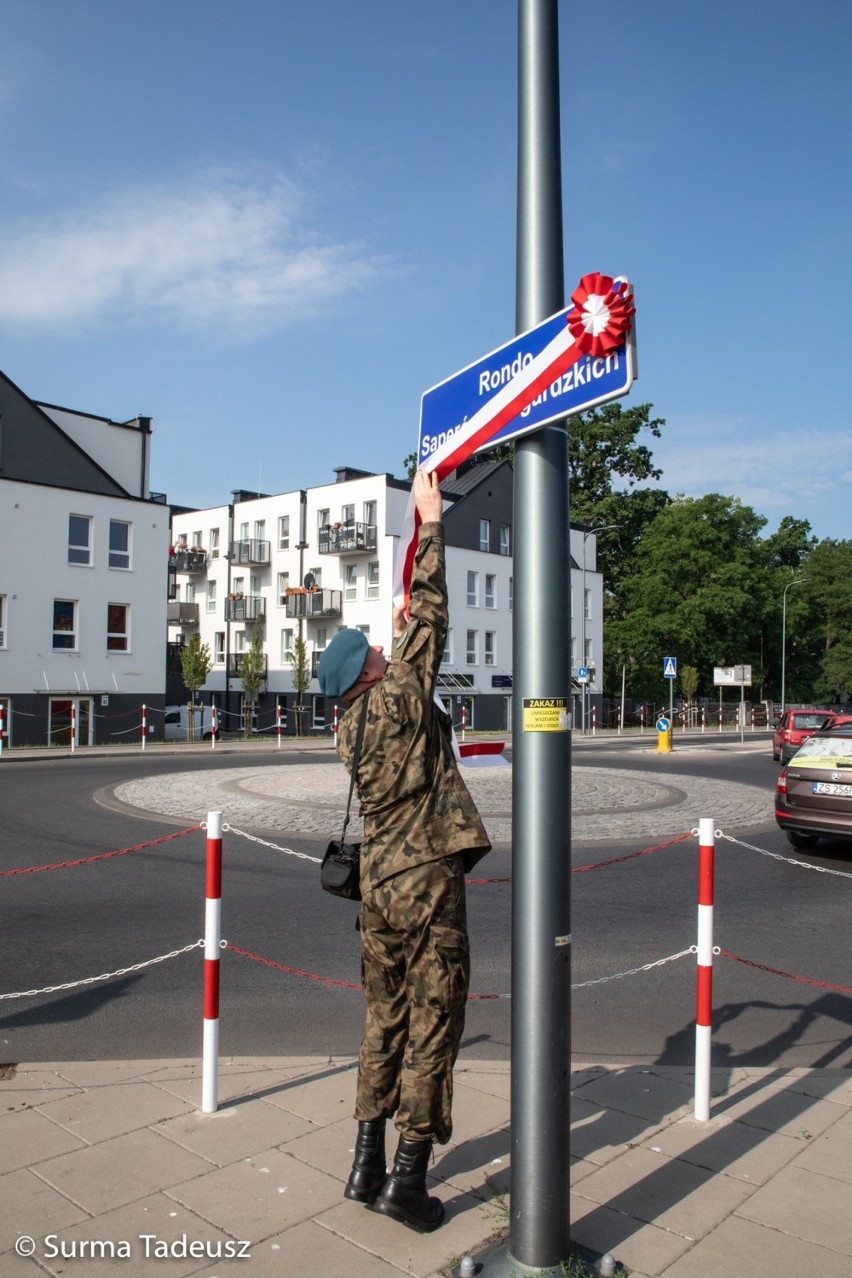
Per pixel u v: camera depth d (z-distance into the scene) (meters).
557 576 2.77
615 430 61.34
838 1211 3.09
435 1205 2.98
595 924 7.67
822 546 75.94
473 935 7.29
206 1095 3.80
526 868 2.73
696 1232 2.95
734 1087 4.16
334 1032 5.04
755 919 7.88
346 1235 2.92
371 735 2.96
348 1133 3.62
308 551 49.06
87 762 23.45
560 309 2.88
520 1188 2.72
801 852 11.20
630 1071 4.36
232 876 9.22
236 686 51.78
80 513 32.06
